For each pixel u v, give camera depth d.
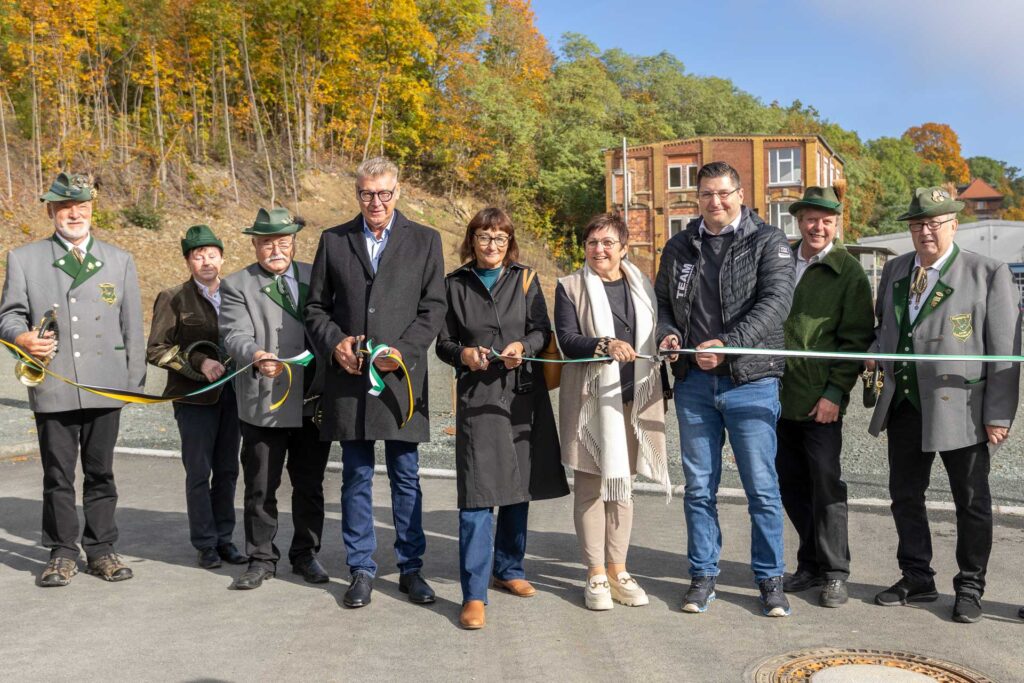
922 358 4.14
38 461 9.09
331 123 40.38
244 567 5.42
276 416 4.87
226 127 33.88
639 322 4.65
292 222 5.06
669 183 50.00
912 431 4.51
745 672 3.76
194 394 5.03
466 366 4.52
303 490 5.11
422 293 4.70
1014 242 45.38
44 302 4.96
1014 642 4.07
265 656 3.98
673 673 3.76
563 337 4.59
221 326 5.04
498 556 4.89
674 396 4.70
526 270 4.74
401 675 3.76
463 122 48.16
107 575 5.11
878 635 4.17
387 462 4.81
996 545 5.59
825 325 4.64
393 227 4.73
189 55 34.16
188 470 5.37
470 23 49.03
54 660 3.94
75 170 29.80
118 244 27.59
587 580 4.65
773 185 48.69
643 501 6.97
